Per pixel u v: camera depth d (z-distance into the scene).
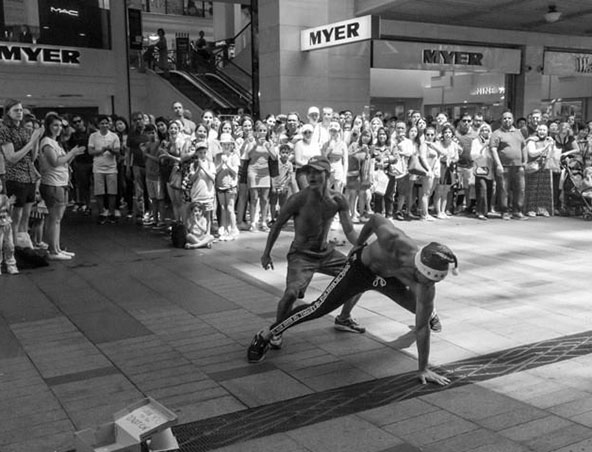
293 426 3.57
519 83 17.58
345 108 15.16
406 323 5.43
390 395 3.98
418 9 14.22
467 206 12.04
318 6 14.48
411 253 3.92
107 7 17.62
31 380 4.25
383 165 10.79
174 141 9.70
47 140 7.82
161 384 4.17
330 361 4.57
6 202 7.11
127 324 5.46
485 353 4.73
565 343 4.93
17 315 5.75
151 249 8.75
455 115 18.34
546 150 11.60
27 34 16.31
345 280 4.22
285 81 14.41
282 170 10.18
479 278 7.00
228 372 4.38
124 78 18.06
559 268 7.47
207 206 8.80
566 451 3.24
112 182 10.88
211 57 21.55
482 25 16.30
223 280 6.99
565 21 15.91
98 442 2.82
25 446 3.36
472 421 3.60
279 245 8.95
